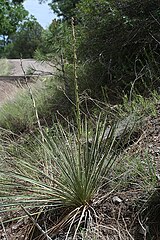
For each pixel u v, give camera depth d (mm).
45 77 7352
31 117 6352
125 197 3236
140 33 5707
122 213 3117
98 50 6188
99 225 3055
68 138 3953
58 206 3311
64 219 3146
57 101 6324
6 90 9352
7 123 6293
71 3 14727
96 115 4953
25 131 6172
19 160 3662
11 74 18203
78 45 6438
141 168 3393
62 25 6758
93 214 3166
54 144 3527
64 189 3242
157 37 5547
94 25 6316
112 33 6020
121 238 2914
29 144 4559
